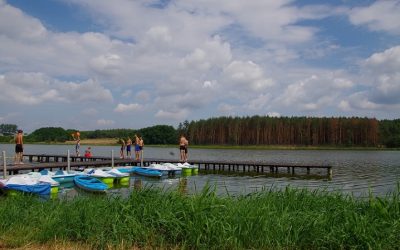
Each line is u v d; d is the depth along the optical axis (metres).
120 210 8.51
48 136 133.25
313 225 7.50
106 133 151.62
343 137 117.19
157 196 8.86
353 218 7.70
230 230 7.32
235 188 23.14
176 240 7.54
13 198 10.21
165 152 85.56
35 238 7.74
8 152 70.38
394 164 46.66
